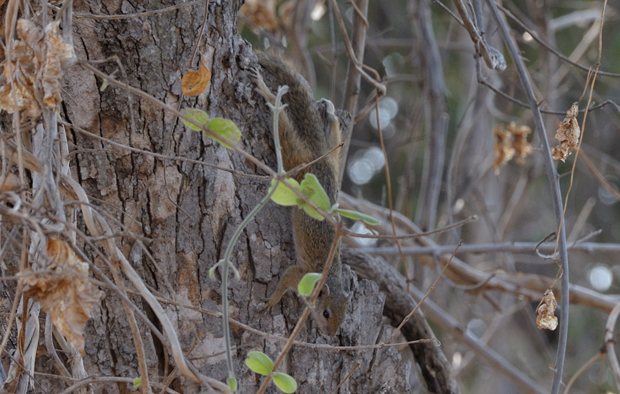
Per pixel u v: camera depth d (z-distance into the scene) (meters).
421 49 7.55
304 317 2.55
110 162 3.57
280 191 2.75
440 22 11.34
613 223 13.22
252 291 3.89
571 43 11.64
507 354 11.50
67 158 3.00
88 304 2.39
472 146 9.41
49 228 2.33
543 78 8.04
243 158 3.93
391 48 11.56
